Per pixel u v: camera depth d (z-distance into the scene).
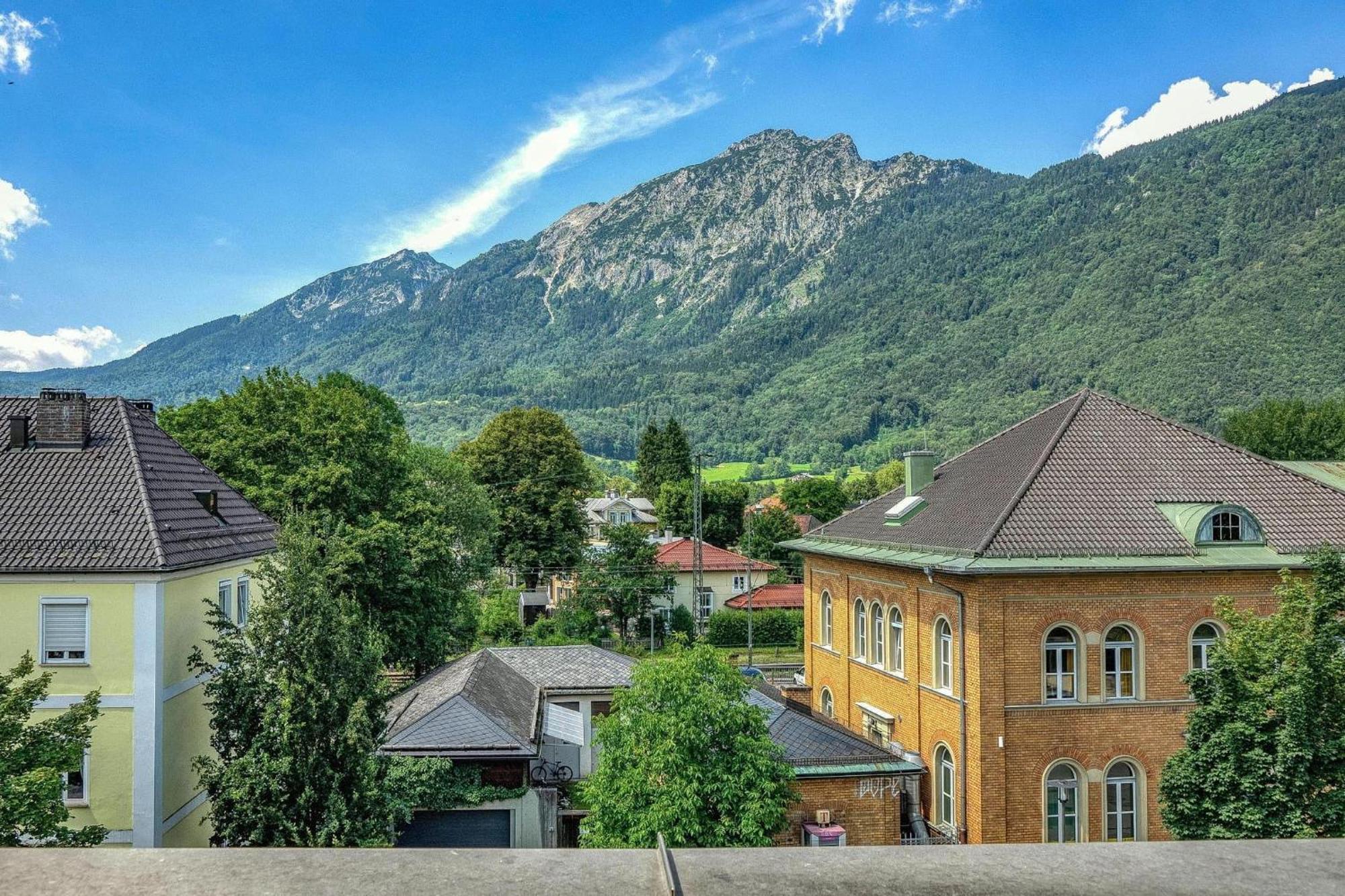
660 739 22.64
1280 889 2.81
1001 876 2.89
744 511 115.31
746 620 74.44
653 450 133.75
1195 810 19.78
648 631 73.06
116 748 24.28
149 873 2.84
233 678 21.41
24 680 22.06
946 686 29.88
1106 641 28.16
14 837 16.42
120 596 24.48
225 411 46.09
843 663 38.53
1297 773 18.70
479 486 74.44
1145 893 2.78
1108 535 28.95
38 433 28.14
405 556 44.78
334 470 42.94
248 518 33.69
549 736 32.19
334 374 63.62
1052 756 27.58
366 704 20.75
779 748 23.64
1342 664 18.94
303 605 21.34
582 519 87.31
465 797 27.22
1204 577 28.38
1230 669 19.98
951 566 27.89
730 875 2.82
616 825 22.81
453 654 59.38
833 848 3.08
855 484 152.88
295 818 20.23
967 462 37.66
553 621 72.00
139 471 27.61
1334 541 29.48
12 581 24.27
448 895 2.66
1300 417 65.25
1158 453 32.47
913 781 29.08
